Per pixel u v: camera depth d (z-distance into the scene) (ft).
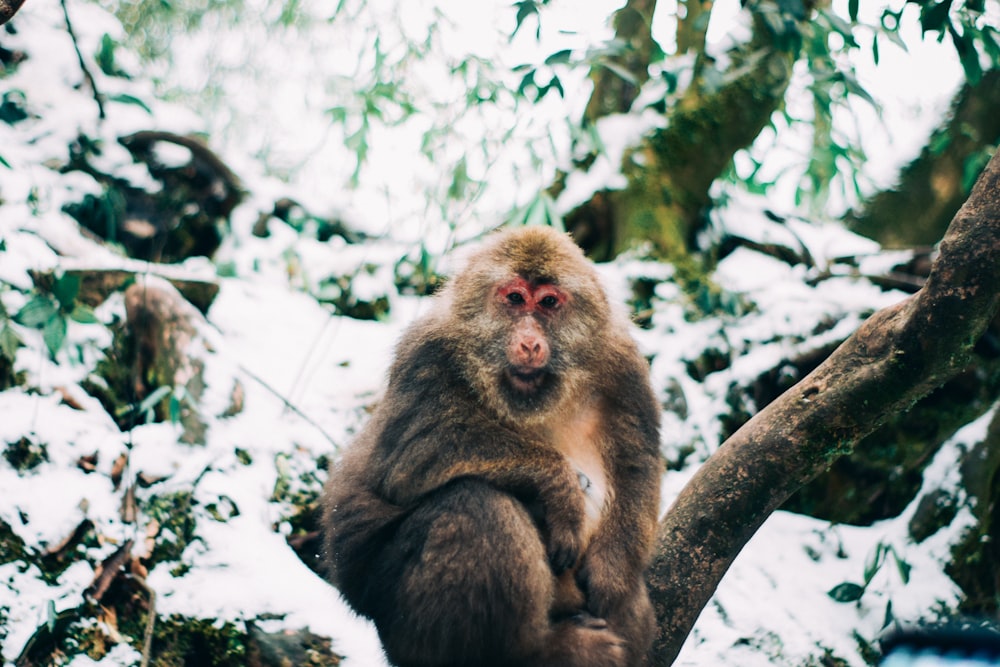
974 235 13.46
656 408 15.55
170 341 20.93
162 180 26.09
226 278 25.00
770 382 23.63
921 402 23.26
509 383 14.87
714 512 15.30
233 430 20.39
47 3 27.63
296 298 25.52
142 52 31.71
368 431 15.37
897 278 25.50
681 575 15.19
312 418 21.79
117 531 18.01
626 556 14.25
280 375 22.61
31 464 18.13
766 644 18.40
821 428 14.90
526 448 14.26
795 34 20.98
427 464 14.23
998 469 21.12
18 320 17.56
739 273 26.91
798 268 26.86
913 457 22.84
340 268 26.30
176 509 18.63
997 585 20.26
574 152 29.14
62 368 19.74
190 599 17.53
